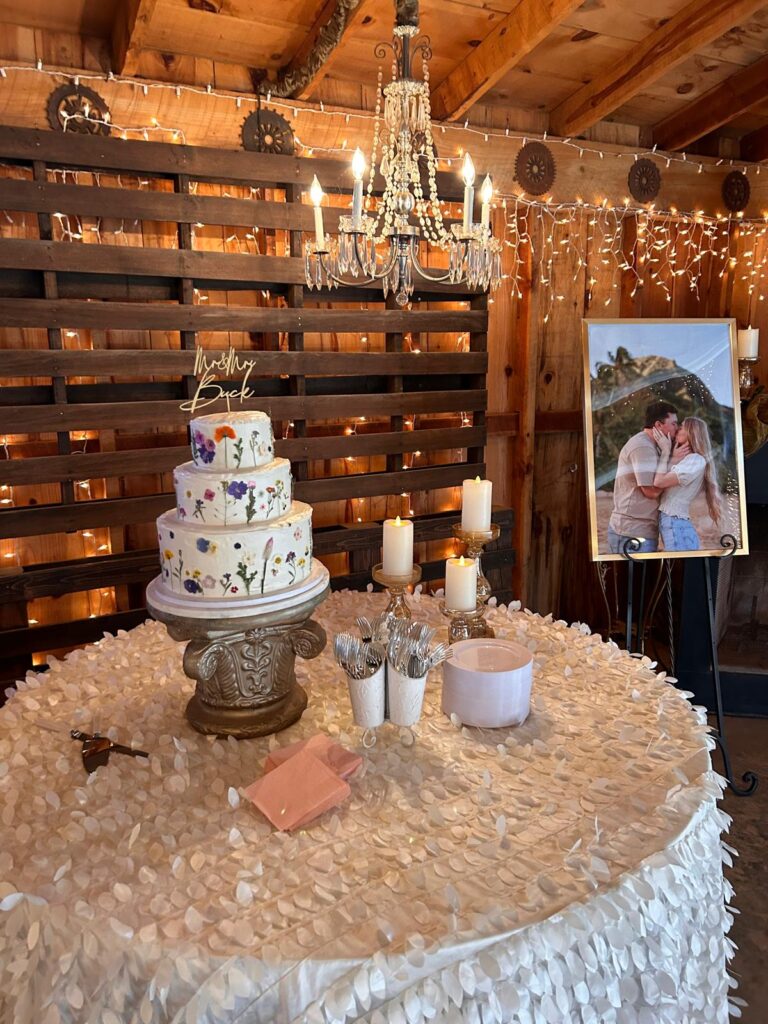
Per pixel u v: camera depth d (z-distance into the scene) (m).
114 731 1.48
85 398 2.36
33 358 2.22
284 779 1.24
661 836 1.15
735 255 3.53
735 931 1.94
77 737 1.46
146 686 1.71
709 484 2.55
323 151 2.63
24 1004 0.95
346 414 2.72
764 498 3.10
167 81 2.38
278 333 2.63
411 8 1.60
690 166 3.33
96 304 2.28
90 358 2.29
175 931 0.96
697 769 1.33
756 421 2.92
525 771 1.34
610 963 1.02
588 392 2.52
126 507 2.41
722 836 2.30
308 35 2.32
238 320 2.47
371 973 0.91
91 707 1.60
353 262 1.60
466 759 1.38
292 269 2.53
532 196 3.02
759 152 3.39
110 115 2.30
